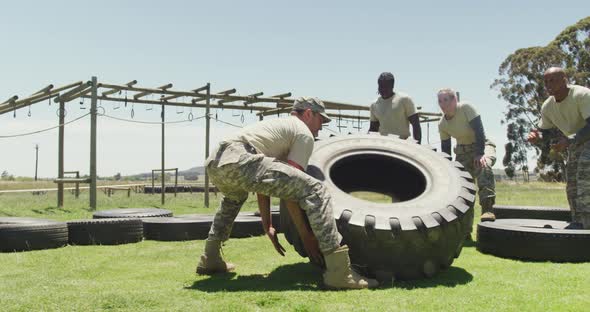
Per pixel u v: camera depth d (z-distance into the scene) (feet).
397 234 13.03
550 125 20.68
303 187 12.62
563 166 132.26
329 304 10.74
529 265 15.83
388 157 16.96
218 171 12.95
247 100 48.34
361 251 13.10
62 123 48.52
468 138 22.13
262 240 21.75
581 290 12.07
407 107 21.30
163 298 11.20
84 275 14.84
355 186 18.22
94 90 41.86
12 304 10.55
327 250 12.51
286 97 48.11
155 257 17.93
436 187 15.10
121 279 14.25
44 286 12.96
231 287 12.86
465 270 15.06
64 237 20.70
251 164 12.66
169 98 48.01
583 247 16.31
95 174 41.88
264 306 10.69
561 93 19.11
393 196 18.19
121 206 45.37
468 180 15.60
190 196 66.90
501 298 11.28
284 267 15.89
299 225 13.12
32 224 20.07
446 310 10.34
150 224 22.79
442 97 21.61
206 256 14.90
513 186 104.17
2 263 16.66
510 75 134.62
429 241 13.35
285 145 13.32
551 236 16.44
